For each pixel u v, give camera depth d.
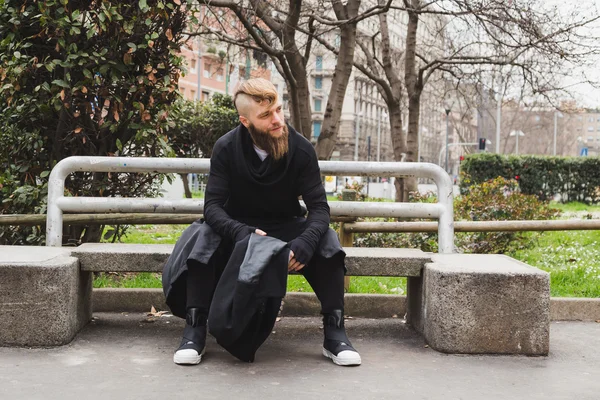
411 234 6.91
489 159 21.73
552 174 22.44
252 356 3.27
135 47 4.50
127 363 3.26
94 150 4.95
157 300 4.56
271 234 3.42
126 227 5.64
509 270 3.53
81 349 3.49
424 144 77.19
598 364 3.41
